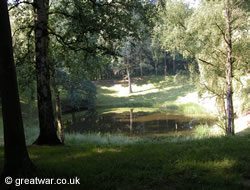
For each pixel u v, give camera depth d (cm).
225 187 425
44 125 954
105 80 6512
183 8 1933
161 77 6269
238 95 1856
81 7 1012
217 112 2053
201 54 1755
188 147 783
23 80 1229
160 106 4250
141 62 6312
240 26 1486
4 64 462
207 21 1539
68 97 3838
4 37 456
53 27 1276
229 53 1540
